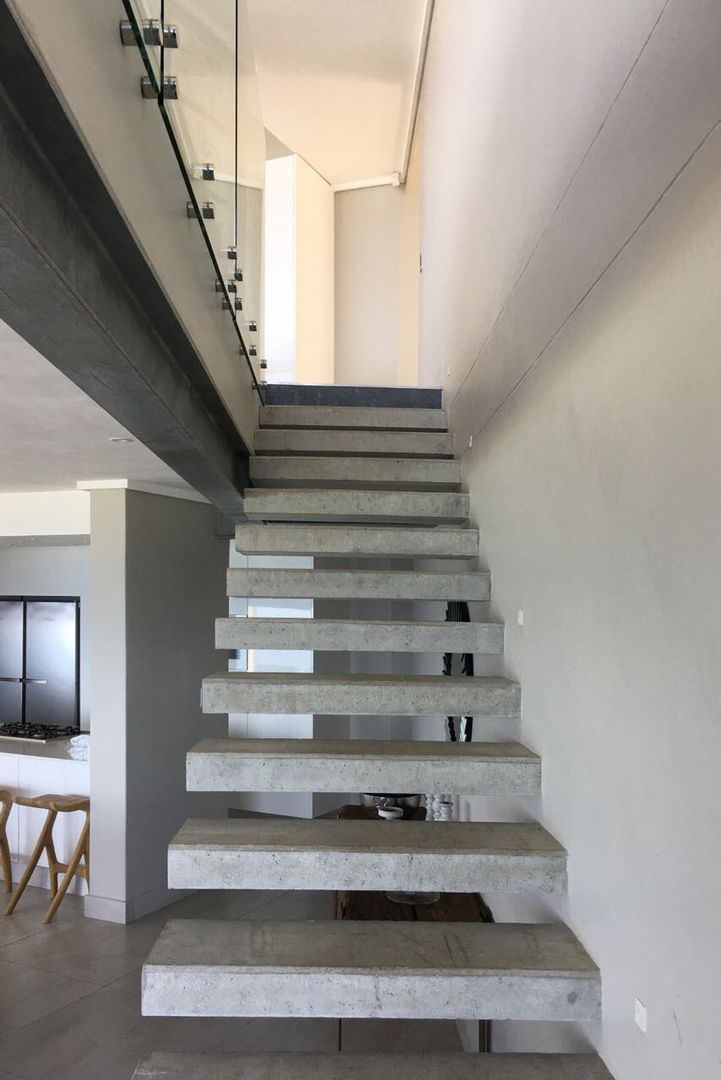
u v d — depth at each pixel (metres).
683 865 1.47
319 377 8.27
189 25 2.17
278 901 5.65
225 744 2.59
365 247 8.70
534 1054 1.92
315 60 6.70
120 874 5.22
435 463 4.11
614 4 1.82
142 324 2.07
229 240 3.03
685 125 1.44
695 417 1.43
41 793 5.86
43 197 1.33
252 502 3.82
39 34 1.09
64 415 3.50
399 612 8.00
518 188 2.90
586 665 2.04
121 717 5.25
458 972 1.92
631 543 1.73
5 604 7.41
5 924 5.20
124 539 5.32
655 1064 1.59
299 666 7.43
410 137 7.73
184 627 5.88
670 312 1.53
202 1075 1.81
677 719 1.50
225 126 2.90
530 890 2.20
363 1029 4.12
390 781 2.45
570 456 2.20
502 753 2.53
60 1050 3.82
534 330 2.63
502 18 3.24
